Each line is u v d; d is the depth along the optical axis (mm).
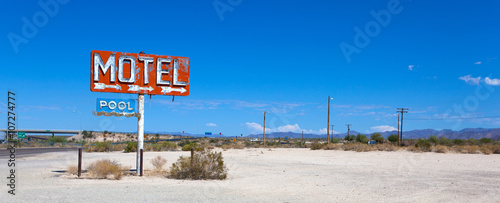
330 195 12219
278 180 16469
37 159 31031
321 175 18688
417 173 19844
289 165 25688
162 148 54938
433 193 12719
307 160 31391
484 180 16734
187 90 19000
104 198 11094
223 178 16984
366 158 34656
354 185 14719
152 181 15758
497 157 36219
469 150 44781
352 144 58281
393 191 13125
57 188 13109
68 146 81938
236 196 11891
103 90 17828
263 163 27562
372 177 17750
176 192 12539
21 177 16625
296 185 14703
